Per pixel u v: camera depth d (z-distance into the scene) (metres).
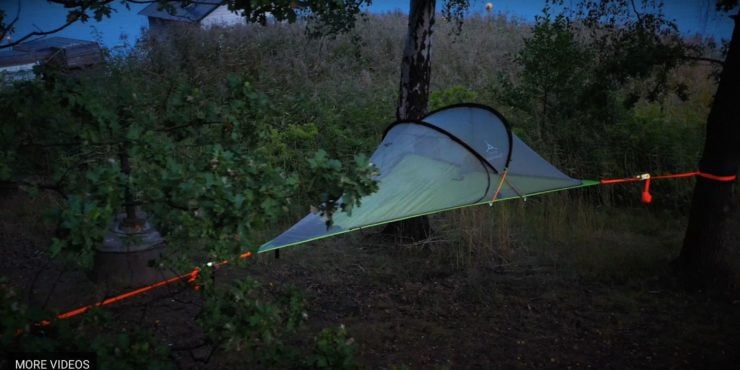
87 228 2.51
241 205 2.83
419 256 8.02
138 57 14.24
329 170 3.05
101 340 2.98
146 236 6.70
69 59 13.12
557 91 10.27
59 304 6.29
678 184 9.55
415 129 7.32
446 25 19.09
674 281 7.25
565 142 10.16
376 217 6.43
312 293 7.03
